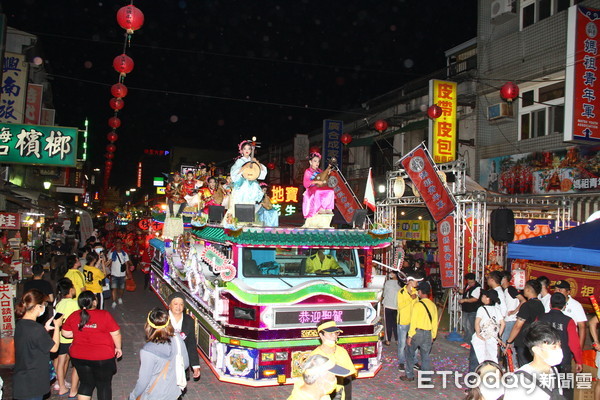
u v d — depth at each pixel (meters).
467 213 11.73
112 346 5.47
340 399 4.39
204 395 6.75
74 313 5.50
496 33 17.36
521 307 6.63
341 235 7.83
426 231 18.23
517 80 15.84
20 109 14.92
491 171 16.75
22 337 4.97
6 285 7.47
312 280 7.05
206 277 7.92
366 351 7.25
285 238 7.25
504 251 12.78
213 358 7.21
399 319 8.23
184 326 5.61
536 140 15.25
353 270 8.24
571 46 12.80
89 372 5.36
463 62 19.20
